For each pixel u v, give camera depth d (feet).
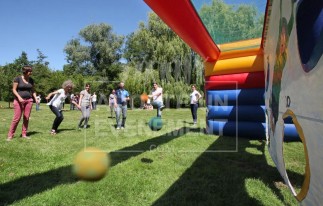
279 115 9.62
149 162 14.02
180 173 12.35
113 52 170.71
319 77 4.43
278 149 10.30
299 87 5.91
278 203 9.21
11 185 10.12
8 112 49.49
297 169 12.94
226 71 23.31
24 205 8.54
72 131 25.08
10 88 69.51
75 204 8.93
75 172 11.67
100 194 9.70
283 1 8.04
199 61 73.15
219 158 15.25
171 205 8.97
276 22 9.96
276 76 10.31
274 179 11.64
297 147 17.81
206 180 11.41
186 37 16.94
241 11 22.15
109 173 11.93
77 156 13.97
